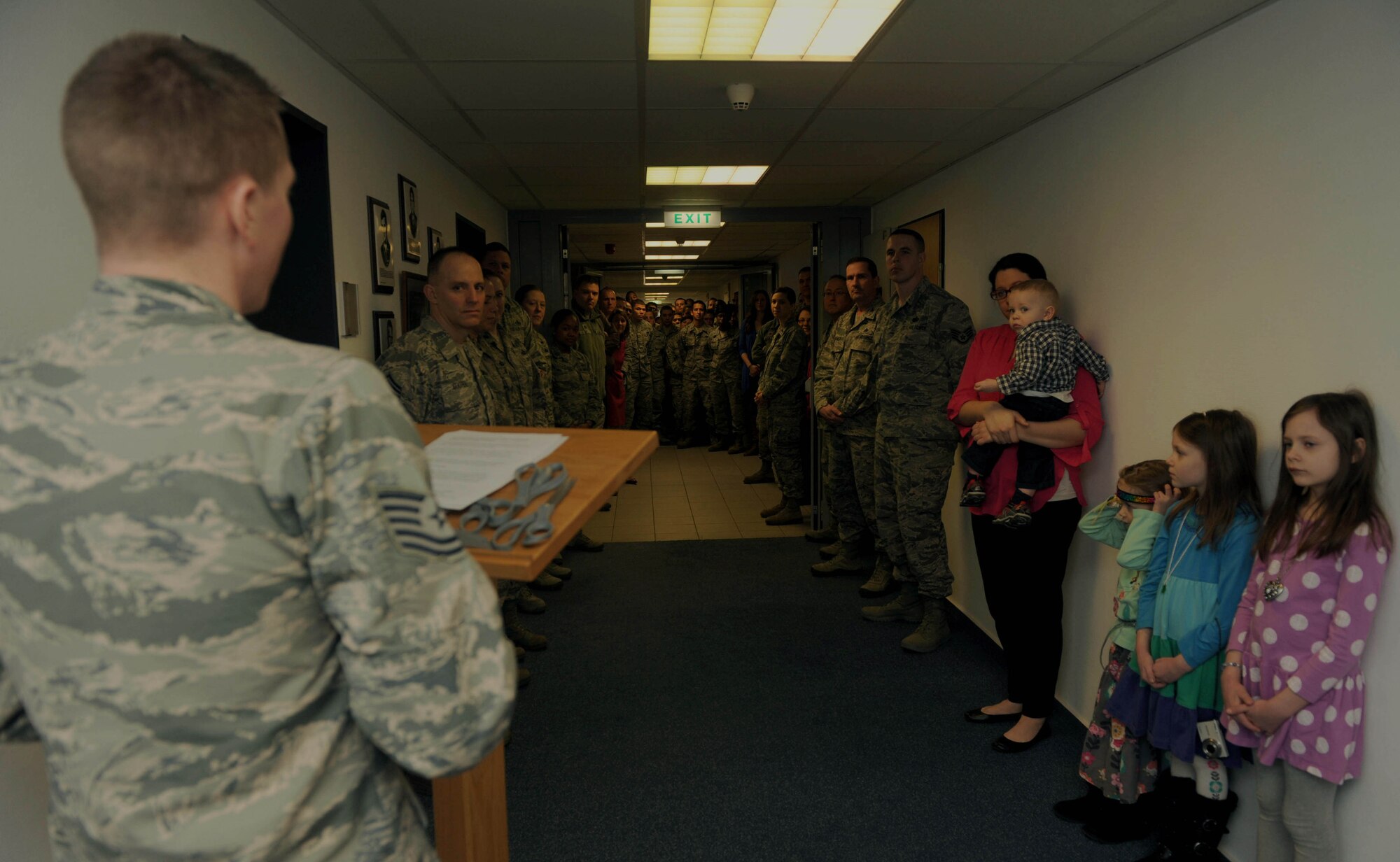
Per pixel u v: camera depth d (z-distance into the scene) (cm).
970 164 378
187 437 60
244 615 61
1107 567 257
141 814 60
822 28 218
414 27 213
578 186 471
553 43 227
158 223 64
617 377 713
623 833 212
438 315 269
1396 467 151
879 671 311
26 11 124
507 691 69
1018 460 251
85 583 59
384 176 293
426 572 66
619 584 420
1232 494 181
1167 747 187
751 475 723
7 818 123
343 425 63
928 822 216
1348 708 155
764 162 398
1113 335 254
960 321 316
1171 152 224
